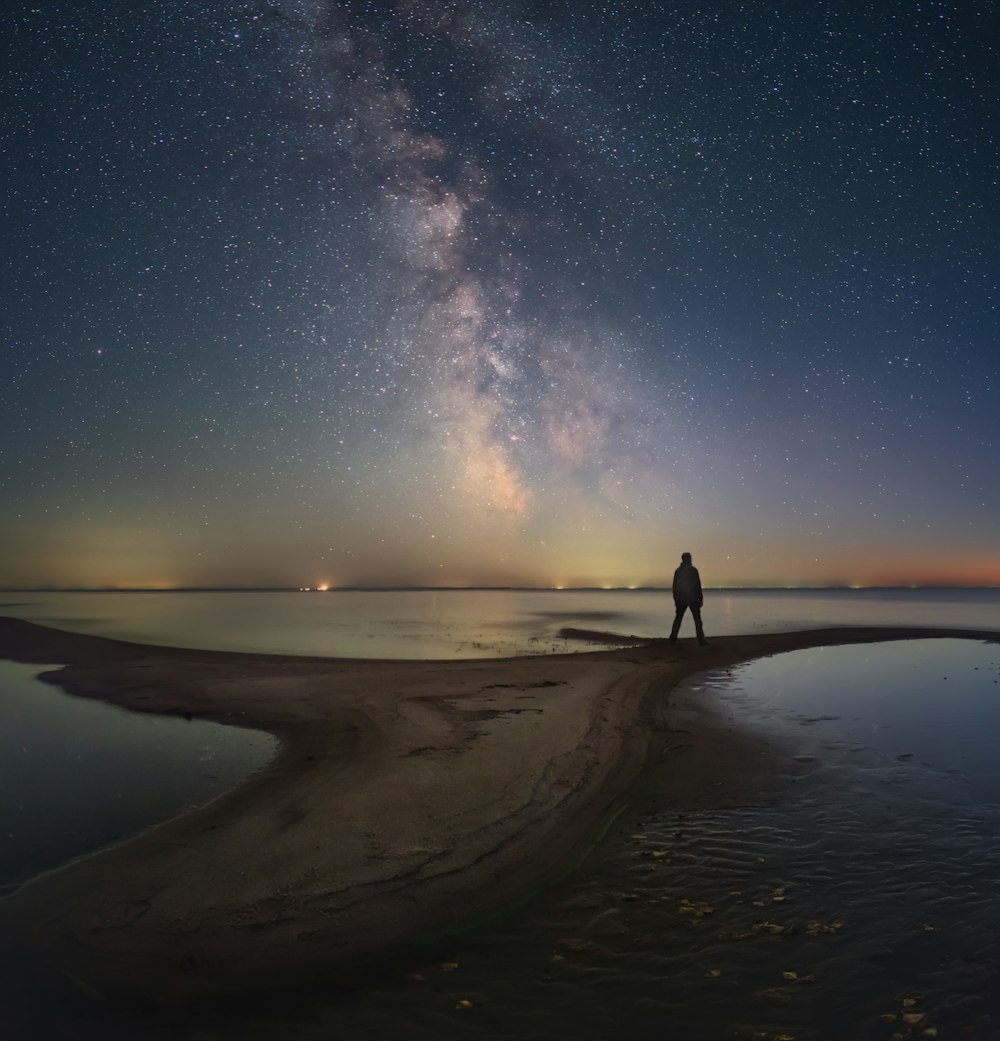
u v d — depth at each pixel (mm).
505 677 13320
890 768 8211
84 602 57938
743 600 66250
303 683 12797
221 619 33562
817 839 6102
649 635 24875
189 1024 3668
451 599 70250
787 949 4344
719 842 6098
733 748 9133
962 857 5633
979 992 3797
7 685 13570
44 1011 3719
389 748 8617
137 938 4414
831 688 13484
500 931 4656
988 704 11992
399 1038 3572
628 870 5574
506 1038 3568
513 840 6020
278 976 4113
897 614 38500
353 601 63156
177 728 10102
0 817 6555
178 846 5785
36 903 4812
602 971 4168
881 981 3957
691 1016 3717
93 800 7031
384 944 4465
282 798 6957
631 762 8477
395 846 5809
